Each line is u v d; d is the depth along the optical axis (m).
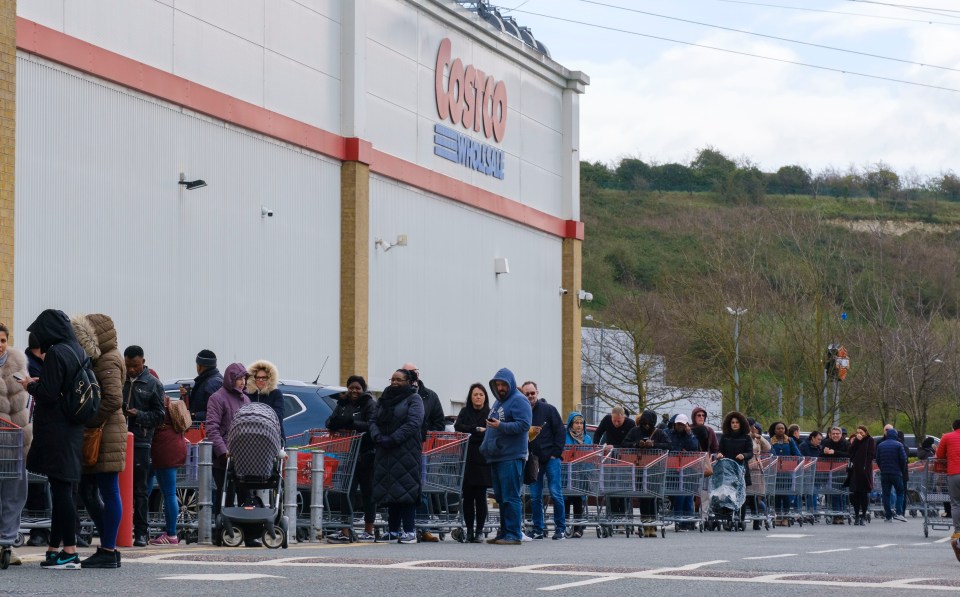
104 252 38.12
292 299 46.69
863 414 105.19
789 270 93.69
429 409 26.61
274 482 21.80
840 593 15.27
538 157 65.94
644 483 30.36
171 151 41.03
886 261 126.81
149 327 39.88
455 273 57.72
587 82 69.12
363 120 50.62
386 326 52.25
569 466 30.27
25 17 35.75
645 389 85.81
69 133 37.03
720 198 183.38
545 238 66.38
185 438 24.16
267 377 23.50
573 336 67.69
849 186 195.25
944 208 190.50
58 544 17.17
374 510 25.41
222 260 43.22
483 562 18.56
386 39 52.81
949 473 25.52
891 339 86.12
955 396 90.69
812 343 82.38
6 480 17.02
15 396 18.69
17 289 35.09
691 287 92.81
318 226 48.25
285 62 46.75
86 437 16.64
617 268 148.12
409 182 53.84
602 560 20.16
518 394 24.86
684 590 15.25
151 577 15.59
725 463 34.44
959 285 124.50
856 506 41.75
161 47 40.78
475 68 59.81
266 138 45.56
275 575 16.02
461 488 26.05
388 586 14.98
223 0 43.59
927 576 18.52
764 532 33.97
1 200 33.84
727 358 85.81
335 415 25.12
